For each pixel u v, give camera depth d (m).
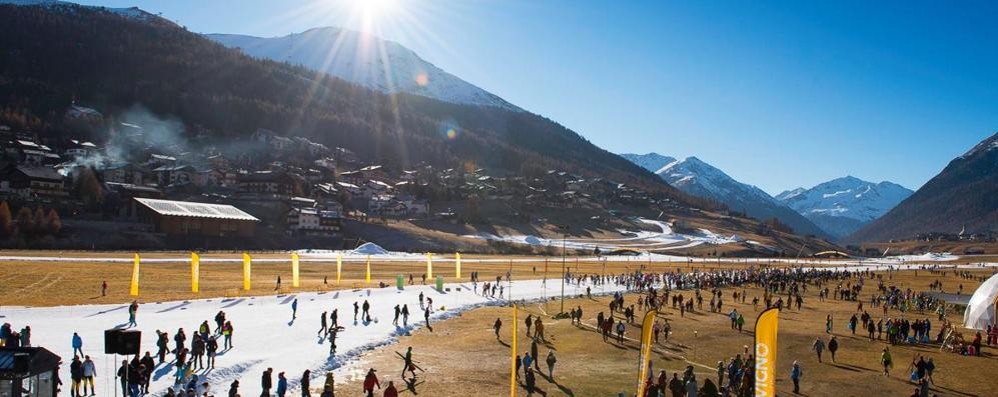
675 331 64.75
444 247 199.25
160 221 165.50
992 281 73.56
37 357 29.55
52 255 122.25
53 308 60.22
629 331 64.44
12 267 95.75
